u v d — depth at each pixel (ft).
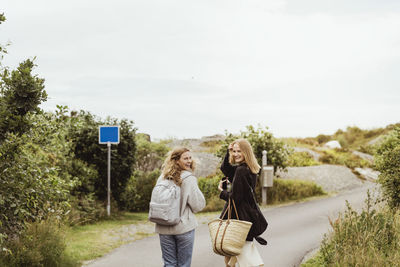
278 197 49.96
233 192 16.88
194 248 26.17
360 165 80.23
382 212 25.64
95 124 43.52
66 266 21.43
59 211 22.93
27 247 20.13
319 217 38.32
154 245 27.50
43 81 17.90
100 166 43.11
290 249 25.85
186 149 16.69
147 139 62.64
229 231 16.20
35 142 19.54
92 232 31.50
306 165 76.23
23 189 18.24
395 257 19.38
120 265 22.24
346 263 19.33
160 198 15.78
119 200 45.44
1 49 18.16
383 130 131.34
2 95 17.48
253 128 53.93
